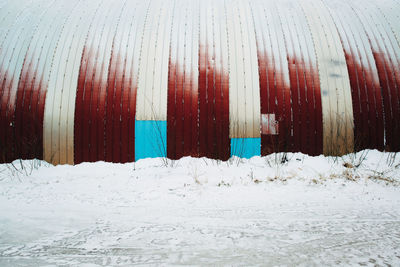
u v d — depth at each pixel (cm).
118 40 988
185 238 346
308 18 1098
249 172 769
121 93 905
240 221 410
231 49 969
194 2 1179
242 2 1179
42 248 317
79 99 901
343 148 899
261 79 927
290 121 902
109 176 759
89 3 1194
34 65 949
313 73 945
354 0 1245
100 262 283
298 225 390
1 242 334
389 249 311
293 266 272
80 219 423
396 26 1105
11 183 683
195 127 889
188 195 572
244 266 273
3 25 1086
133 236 353
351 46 1010
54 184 673
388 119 926
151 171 798
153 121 891
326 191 600
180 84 914
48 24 1070
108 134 885
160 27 1027
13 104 901
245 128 893
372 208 475
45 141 880
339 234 356
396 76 972
